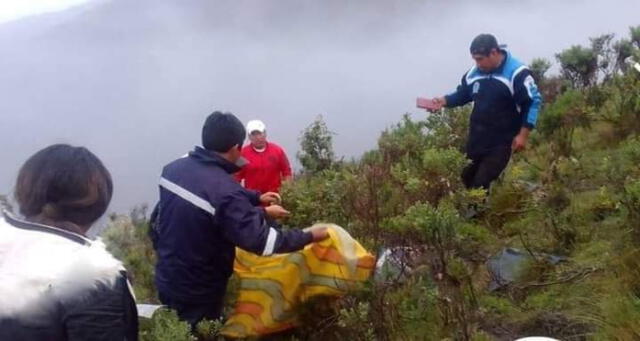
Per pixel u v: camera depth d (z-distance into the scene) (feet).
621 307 13.35
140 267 17.71
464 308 13.87
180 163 14.46
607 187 18.10
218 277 14.42
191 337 11.82
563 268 16.03
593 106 26.37
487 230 18.17
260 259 15.39
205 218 13.91
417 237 14.24
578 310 14.30
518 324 14.23
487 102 21.33
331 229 14.85
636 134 23.00
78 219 8.09
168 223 14.33
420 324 13.96
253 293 15.10
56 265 7.57
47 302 7.41
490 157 21.24
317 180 17.75
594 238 17.17
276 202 16.33
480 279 15.93
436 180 15.37
